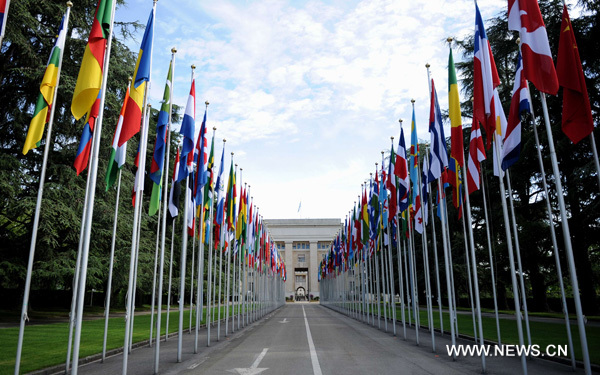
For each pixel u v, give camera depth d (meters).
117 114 26.27
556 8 22.56
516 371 9.94
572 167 23.88
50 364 10.34
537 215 28.98
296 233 111.31
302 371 9.94
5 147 26.81
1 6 7.78
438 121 13.41
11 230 26.59
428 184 17.31
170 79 11.67
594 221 23.56
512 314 33.03
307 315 37.22
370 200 23.69
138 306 47.00
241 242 22.20
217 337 17.44
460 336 17.64
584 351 7.50
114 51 27.73
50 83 8.95
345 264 38.72
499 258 28.81
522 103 10.03
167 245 39.47
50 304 40.41
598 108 22.16
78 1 25.83
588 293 26.47
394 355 12.59
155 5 10.16
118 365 10.94
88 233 7.40
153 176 11.16
